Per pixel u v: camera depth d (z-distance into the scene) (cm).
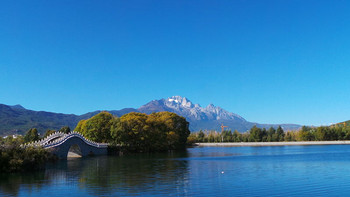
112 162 7344
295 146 17775
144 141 12069
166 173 5050
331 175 4731
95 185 3859
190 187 3697
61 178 4481
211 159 8206
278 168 5738
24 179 4391
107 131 11631
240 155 10006
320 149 13400
